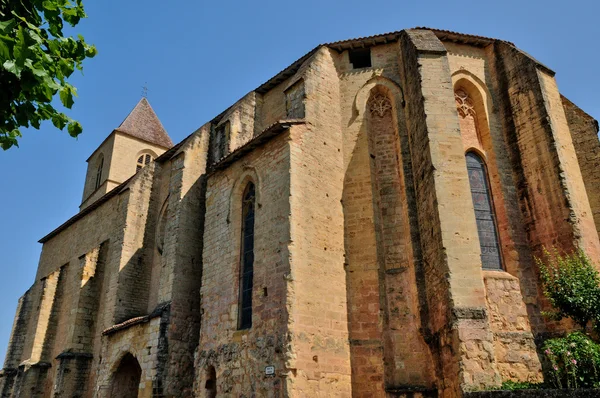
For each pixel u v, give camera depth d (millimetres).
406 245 15750
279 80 21031
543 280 14422
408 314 14844
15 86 6426
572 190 15016
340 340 14367
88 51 7332
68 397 22656
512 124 16875
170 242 20078
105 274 25625
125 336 19828
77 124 7117
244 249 16453
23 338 32844
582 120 18672
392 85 18109
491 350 11906
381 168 17172
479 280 12812
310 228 14922
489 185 16531
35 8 6762
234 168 17734
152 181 25734
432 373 13805
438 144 14641
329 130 17141
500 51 17984
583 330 12477
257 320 14328
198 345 17422
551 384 11383
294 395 12609
